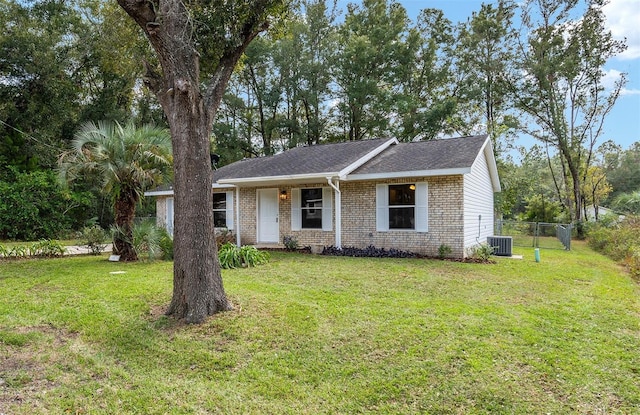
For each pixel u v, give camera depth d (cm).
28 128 1848
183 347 412
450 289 674
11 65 1756
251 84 2781
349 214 1230
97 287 665
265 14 582
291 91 2680
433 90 2702
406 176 1070
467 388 329
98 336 443
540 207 2588
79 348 414
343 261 990
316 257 1080
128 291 633
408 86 2638
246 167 1473
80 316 507
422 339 430
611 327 485
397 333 447
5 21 1762
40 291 644
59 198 1778
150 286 670
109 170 947
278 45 2566
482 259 1042
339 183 1245
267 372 360
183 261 493
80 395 321
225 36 566
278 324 474
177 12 488
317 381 344
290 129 2661
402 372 357
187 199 491
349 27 2619
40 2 1878
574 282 777
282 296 605
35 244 1141
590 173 2919
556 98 2458
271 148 2789
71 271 836
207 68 613
